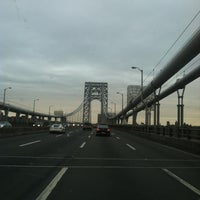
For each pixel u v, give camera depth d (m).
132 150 27.34
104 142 36.94
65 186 11.98
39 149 25.84
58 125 62.03
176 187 12.07
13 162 17.98
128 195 10.74
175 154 24.84
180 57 42.41
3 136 42.38
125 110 122.19
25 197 10.27
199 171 16.09
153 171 15.85
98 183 12.64
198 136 29.16
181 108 69.12
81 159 20.05
